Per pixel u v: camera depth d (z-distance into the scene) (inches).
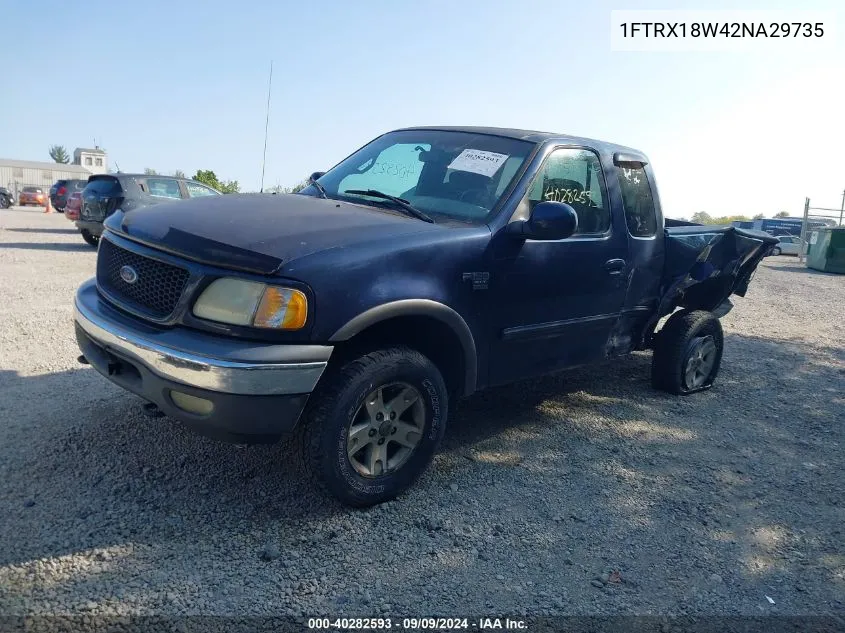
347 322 125.7
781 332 367.9
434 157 176.9
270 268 120.4
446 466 164.4
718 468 174.7
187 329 124.8
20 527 124.6
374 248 132.2
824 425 213.0
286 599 111.4
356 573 119.5
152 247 134.1
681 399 230.7
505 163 168.2
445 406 147.5
